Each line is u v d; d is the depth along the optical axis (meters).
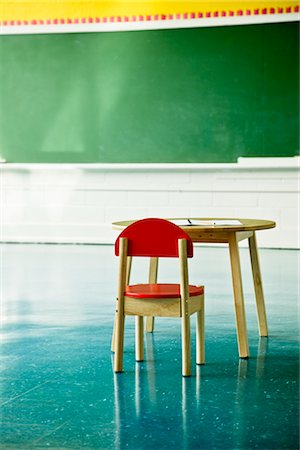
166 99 8.77
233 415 2.61
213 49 8.61
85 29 8.93
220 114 8.62
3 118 9.20
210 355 3.52
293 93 8.42
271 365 3.32
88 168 8.85
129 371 3.23
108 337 3.93
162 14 8.71
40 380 3.09
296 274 6.24
